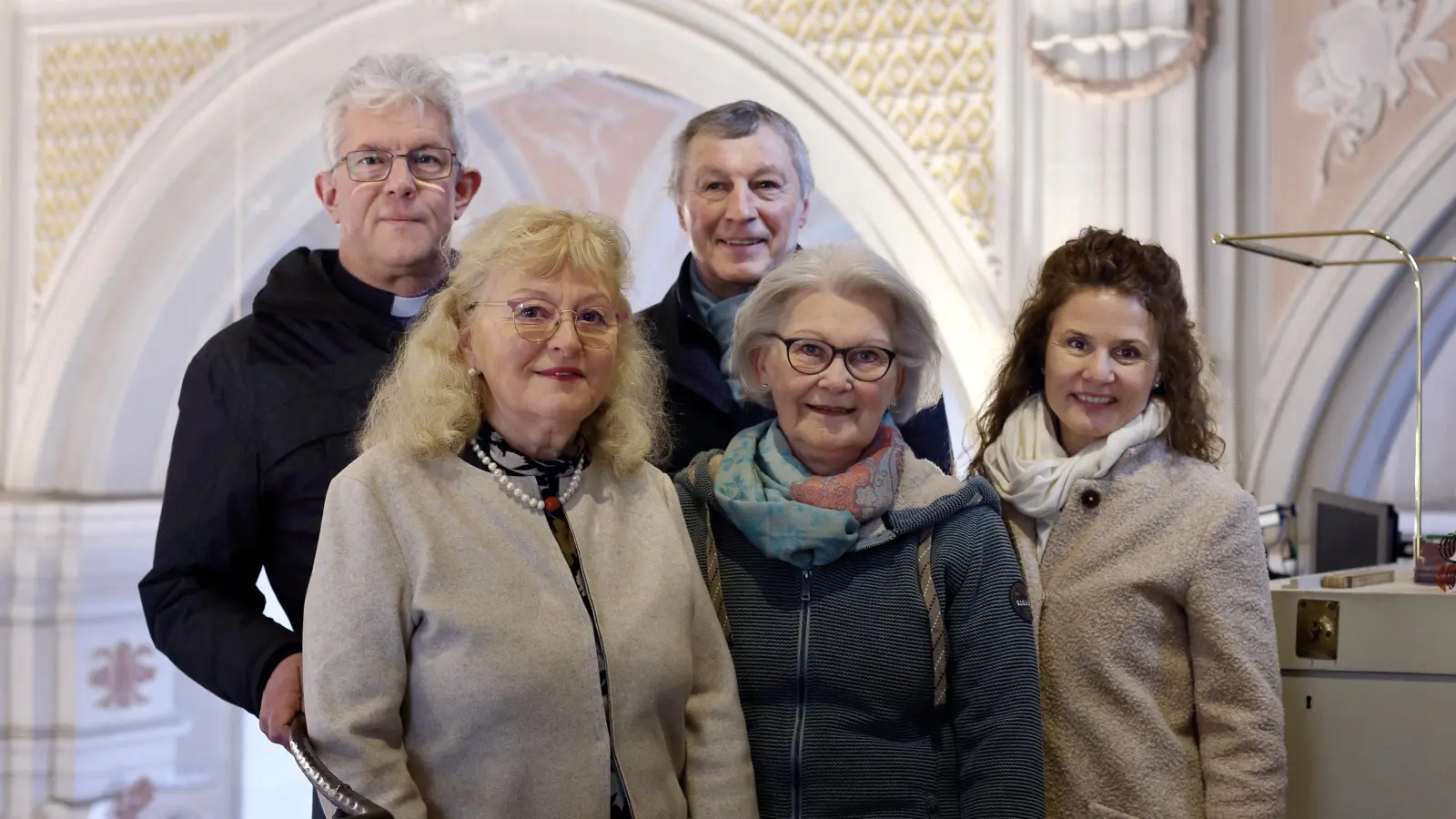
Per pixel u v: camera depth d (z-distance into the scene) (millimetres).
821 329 1678
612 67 4129
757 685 1667
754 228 2529
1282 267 3537
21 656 4477
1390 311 3459
